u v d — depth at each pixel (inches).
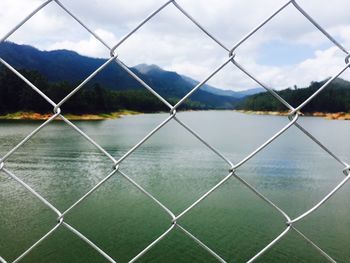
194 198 800.9
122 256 515.8
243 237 582.9
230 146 1596.9
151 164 1218.0
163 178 1002.7
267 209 722.8
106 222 649.0
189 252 529.7
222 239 575.2
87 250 530.9
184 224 639.8
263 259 506.0
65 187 903.7
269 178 1009.5
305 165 1190.3
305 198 806.5
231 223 645.3
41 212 691.4
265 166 1179.9
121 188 891.4
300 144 1678.2
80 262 493.0
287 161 1267.2
